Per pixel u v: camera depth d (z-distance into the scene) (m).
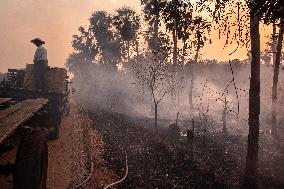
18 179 2.99
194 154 12.94
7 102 6.16
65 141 9.25
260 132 19.88
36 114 5.29
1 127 3.45
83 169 7.23
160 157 11.38
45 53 10.51
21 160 3.03
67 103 15.05
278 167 12.49
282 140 17.53
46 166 3.65
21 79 11.34
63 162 7.27
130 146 12.08
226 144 16.02
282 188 10.27
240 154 14.20
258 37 9.98
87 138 10.69
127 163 9.68
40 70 10.38
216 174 10.77
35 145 3.15
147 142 13.25
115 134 13.77
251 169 10.16
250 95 10.25
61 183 5.93
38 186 3.06
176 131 17.30
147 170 9.65
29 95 8.56
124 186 7.46
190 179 9.80
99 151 9.73
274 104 19.20
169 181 9.16
